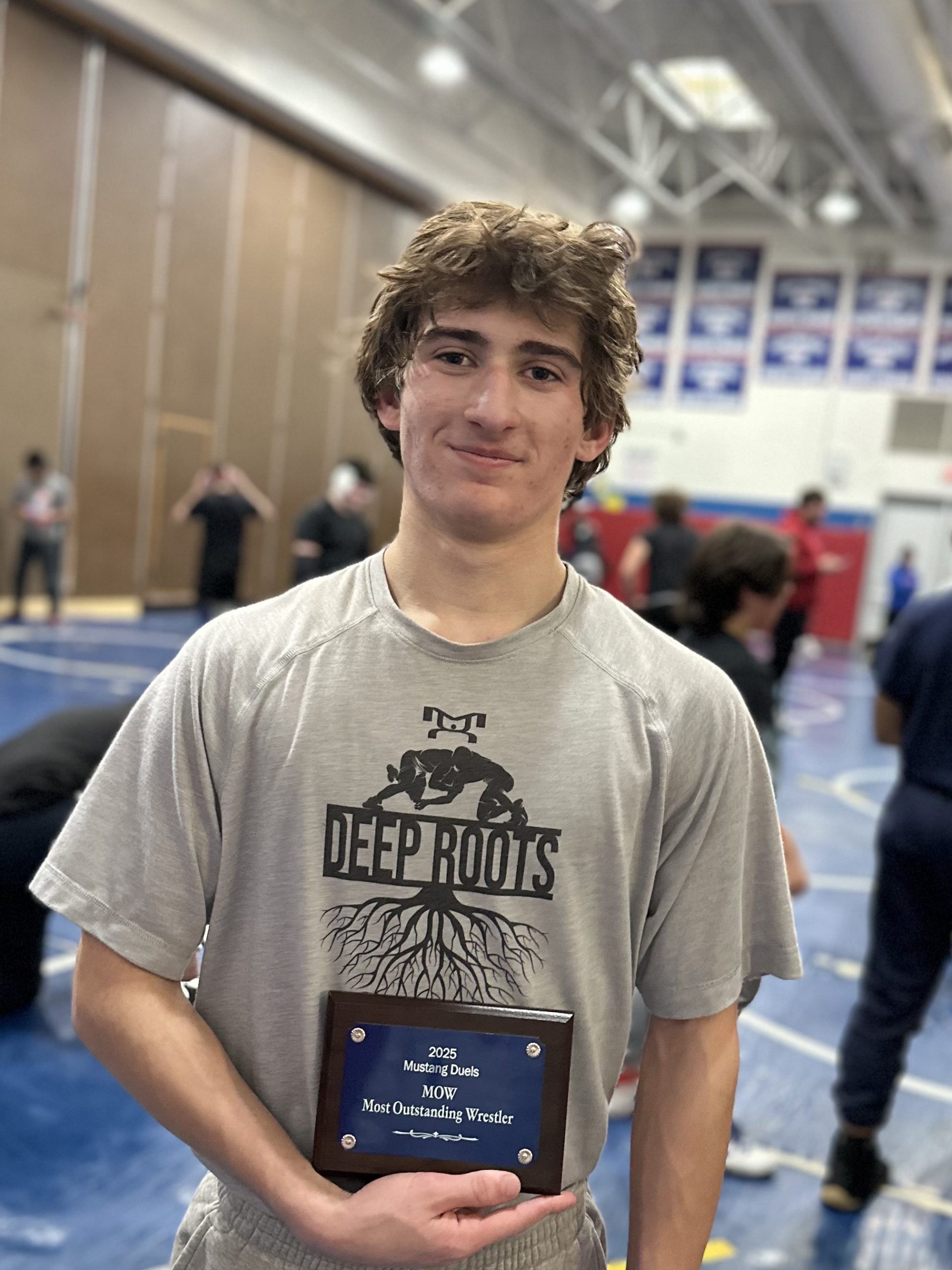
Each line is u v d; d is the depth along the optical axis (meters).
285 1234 1.02
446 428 0.96
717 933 1.05
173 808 0.99
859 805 7.01
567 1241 1.06
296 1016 0.98
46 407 11.25
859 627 18.55
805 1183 2.77
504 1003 0.97
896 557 18.39
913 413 18.17
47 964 3.60
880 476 18.34
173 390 12.72
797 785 7.43
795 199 15.79
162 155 12.00
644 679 1.01
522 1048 0.95
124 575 12.50
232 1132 0.95
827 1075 3.37
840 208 15.58
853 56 10.90
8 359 10.78
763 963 1.12
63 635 10.38
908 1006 2.61
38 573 11.61
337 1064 0.95
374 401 1.08
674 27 12.16
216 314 13.12
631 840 1.00
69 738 3.15
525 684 0.99
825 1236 2.54
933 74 11.52
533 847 0.97
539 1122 0.95
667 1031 1.08
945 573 18.08
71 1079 2.92
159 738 1.00
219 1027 1.03
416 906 0.97
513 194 15.96
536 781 0.97
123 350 12.02
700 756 1.02
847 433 18.50
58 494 10.77
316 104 12.92
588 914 0.99
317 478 15.17
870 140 15.08
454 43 12.16
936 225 17.72
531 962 0.97
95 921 0.99
